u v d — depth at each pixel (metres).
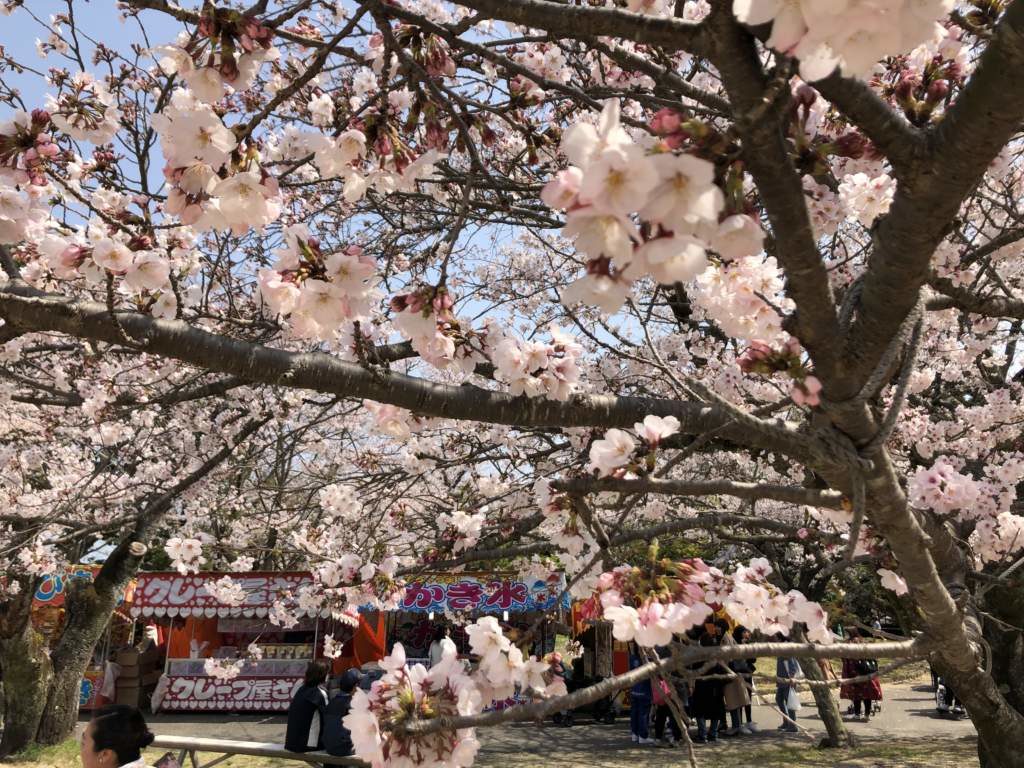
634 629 1.82
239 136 1.91
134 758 3.05
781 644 1.97
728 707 10.20
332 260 1.93
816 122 2.33
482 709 1.99
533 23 1.59
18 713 8.64
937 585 2.09
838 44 0.91
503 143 5.55
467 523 4.31
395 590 4.28
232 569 9.88
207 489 8.67
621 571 1.93
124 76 4.98
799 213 1.26
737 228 1.10
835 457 1.57
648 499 5.88
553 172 4.71
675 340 5.70
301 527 7.99
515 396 2.56
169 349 2.33
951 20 2.11
